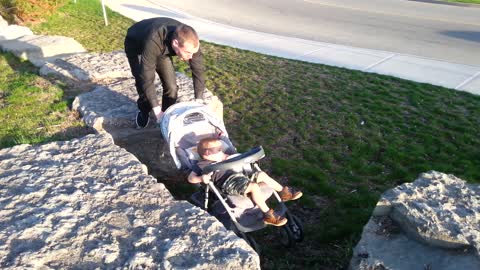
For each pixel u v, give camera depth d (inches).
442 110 313.6
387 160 245.1
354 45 518.9
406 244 151.6
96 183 184.1
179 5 800.9
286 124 291.4
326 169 238.8
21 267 135.8
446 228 146.9
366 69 420.8
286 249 182.1
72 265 138.4
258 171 182.7
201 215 162.6
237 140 271.1
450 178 177.6
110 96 301.9
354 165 241.8
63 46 431.2
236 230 173.8
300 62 437.4
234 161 169.5
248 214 175.3
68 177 189.3
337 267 169.5
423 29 609.9
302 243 184.2
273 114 307.4
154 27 212.7
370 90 356.5
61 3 585.3
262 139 272.5
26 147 219.3
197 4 815.1
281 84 369.7
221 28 607.2
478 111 312.5
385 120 297.1
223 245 146.4
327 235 186.2
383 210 163.2
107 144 221.5
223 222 175.3
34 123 276.8
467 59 456.8
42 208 164.9
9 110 295.4
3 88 336.5
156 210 166.2
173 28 210.8
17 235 149.7
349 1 872.9
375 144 262.2
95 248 144.5
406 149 258.4
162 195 176.4
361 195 213.2
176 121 202.5
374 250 151.4
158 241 148.3
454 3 871.7
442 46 513.7
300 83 371.9
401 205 158.9
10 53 417.7
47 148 218.2
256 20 671.8
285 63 432.8
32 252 142.0
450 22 660.7
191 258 140.5
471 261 138.7
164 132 205.2
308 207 207.2
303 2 846.5
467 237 143.5
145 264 137.9
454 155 251.4
